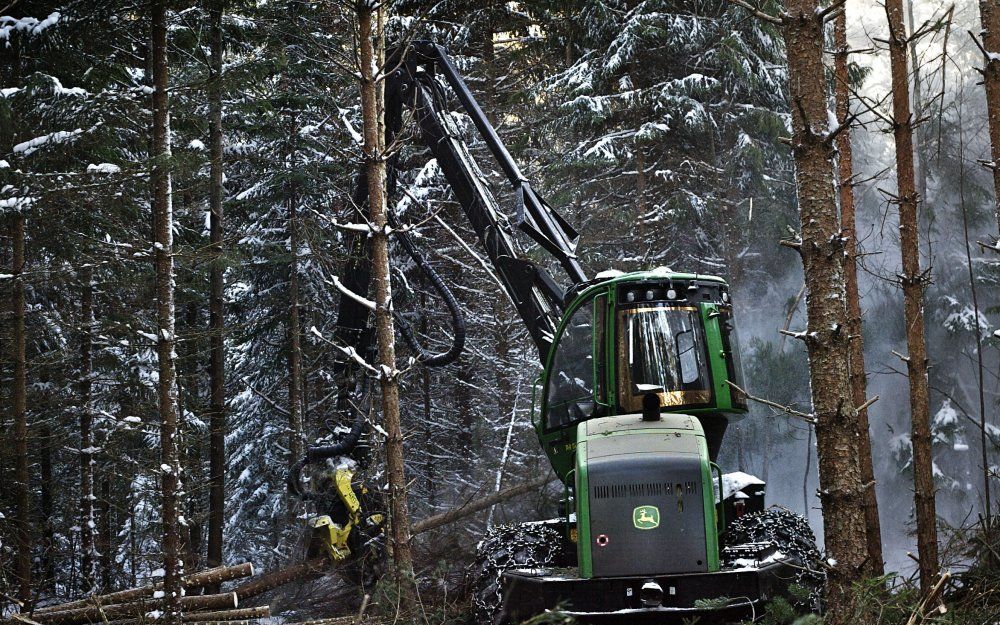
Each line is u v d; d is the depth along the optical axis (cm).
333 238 2048
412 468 2331
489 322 2345
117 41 1426
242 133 2166
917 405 991
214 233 1827
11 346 1559
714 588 811
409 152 2223
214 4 1333
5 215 1223
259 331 2109
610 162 2133
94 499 1692
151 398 1775
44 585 1577
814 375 692
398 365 2250
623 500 830
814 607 842
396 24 2130
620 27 2203
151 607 1105
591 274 2227
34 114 1259
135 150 1536
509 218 1317
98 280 1529
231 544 2209
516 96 2347
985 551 934
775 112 2152
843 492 677
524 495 1667
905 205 1032
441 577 1042
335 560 1267
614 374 953
